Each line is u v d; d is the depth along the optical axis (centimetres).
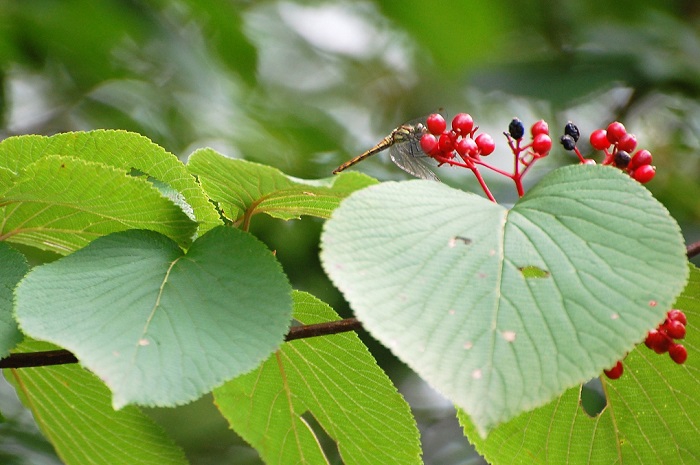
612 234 98
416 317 96
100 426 114
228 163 103
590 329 96
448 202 100
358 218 99
